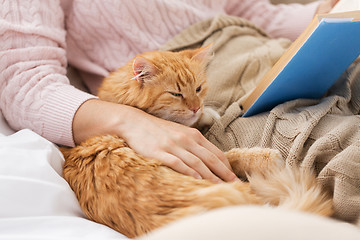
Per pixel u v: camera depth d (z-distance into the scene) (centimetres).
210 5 152
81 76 143
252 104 97
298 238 41
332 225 44
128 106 98
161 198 75
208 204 71
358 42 89
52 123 97
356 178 73
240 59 122
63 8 133
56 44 117
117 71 110
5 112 102
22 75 99
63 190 78
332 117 88
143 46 129
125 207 76
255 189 81
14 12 105
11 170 75
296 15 157
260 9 163
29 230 68
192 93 105
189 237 42
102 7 124
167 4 133
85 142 93
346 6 112
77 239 62
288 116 92
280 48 130
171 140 86
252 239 41
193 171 82
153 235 47
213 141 101
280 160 87
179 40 130
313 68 91
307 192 75
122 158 84
